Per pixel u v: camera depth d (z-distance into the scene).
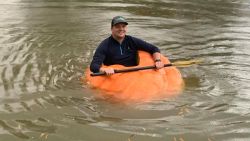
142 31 10.27
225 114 5.55
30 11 12.57
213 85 6.64
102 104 5.80
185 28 10.75
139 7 13.56
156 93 6.05
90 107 5.72
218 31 10.47
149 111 5.57
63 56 8.18
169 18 11.99
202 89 6.43
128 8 13.31
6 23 10.88
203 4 14.55
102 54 6.61
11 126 5.16
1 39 9.27
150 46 6.91
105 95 6.05
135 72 6.41
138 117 5.42
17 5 13.51
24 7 13.20
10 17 11.64
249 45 9.18
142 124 5.23
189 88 6.43
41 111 5.60
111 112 5.56
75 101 5.92
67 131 5.05
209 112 5.60
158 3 14.47
